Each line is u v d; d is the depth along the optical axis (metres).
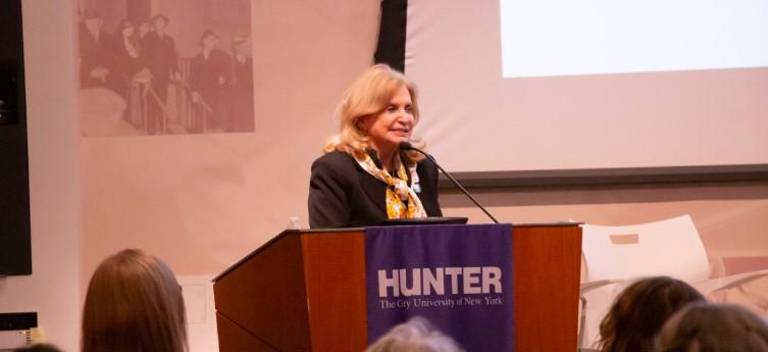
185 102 13.25
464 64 12.94
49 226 13.02
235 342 7.76
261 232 13.20
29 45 13.08
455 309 6.73
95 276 6.12
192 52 13.25
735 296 11.48
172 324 6.11
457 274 6.75
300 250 6.59
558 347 6.80
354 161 8.15
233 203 13.22
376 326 6.63
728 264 13.03
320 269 6.61
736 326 3.98
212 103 13.23
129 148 13.23
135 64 13.23
